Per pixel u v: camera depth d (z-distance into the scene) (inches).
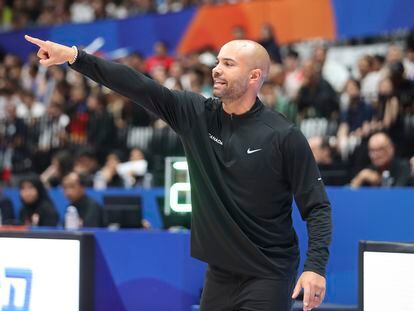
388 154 749.9
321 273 380.5
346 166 804.6
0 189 1000.9
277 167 399.2
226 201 401.7
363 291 453.4
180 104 415.5
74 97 1283.2
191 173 417.1
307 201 397.1
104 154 1185.4
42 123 1286.9
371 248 453.1
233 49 407.2
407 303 441.7
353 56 1213.7
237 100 407.2
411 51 1087.0
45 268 502.9
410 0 1141.1
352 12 1195.3
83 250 494.0
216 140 408.5
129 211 729.0
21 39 1558.8
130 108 1192.2
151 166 1055.0
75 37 1491.1
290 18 1255.5
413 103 983.6
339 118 1043.9
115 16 1509.6
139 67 1301.7
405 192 585.0
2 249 514.9
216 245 405.1
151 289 551.8
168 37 1395.2
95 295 556.1
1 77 1486.2
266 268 398.0
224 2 1339.8
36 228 653.3
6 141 1311.5
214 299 413.7
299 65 1188.5
